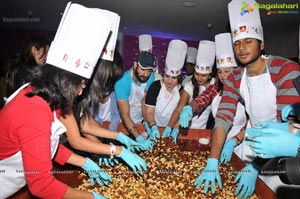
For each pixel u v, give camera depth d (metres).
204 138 2.50
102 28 1.38
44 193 1.23
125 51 9.35
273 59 1.87
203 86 2.89
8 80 2.46
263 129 1.18
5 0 5.64
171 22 6.87
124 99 2.58
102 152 1.76
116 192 1.72
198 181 1.75
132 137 2.50
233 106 2.09
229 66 2.44
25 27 8.48
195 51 4.00
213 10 5.50
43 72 1.28
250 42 1.87
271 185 1.69
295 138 1.09
